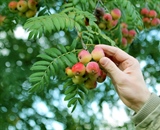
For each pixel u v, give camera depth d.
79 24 0.92
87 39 0.92
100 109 2.35
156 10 1.31
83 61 0.86
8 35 2.36
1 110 2.29
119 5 1.14
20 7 1.17
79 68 0.85
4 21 1.28
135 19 1.13
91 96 2.18
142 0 1.32
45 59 0.88
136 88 0.83
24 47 2.37
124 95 0.84
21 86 2.25
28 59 2.34
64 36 2.21
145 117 0.81
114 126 2.40
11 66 2.28
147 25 1.33
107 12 1.12
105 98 2.29
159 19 1.33
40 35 0.85
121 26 1.25
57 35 2.27
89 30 0.93
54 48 0.89
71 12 0.94
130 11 1.12
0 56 2.31
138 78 0.85
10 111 2.30
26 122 2.34
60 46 0.89
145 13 1.30
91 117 2.41
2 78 2.22
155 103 0.82
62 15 0.90
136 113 0.84
